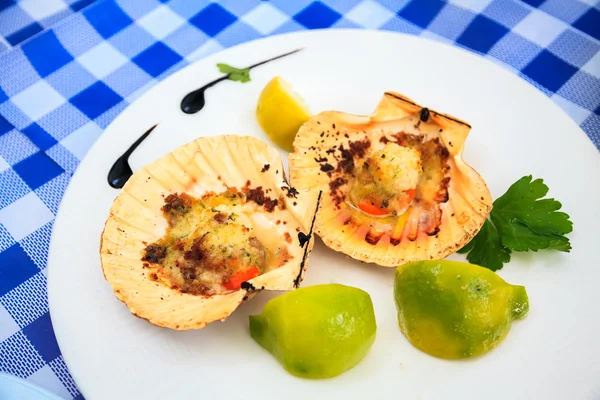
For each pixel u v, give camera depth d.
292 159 0.42
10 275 0.43
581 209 0.41
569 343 0.37
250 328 0.38
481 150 0.44
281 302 0.35
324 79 0.48
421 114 0.43
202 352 0.37
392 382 0.36
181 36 0.54
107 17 0.54
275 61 0.48
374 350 0.37
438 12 0.54
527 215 0.40
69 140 0.48
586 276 0.39
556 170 0.43
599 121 0.48
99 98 0.50
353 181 0.43
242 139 0.42
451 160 0.42
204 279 0.39
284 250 0.40
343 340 0.35
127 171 0.44
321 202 0.41
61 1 0.56
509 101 0.46
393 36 0.48
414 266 0.37
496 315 0.36
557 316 0.38
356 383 0.36
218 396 0.36
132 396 0.36
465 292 0.35
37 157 0.48
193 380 0.37
